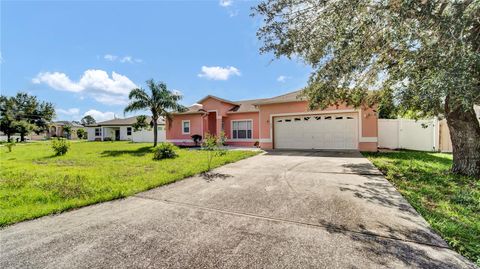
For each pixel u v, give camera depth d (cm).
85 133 4912
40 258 264
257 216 377
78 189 545
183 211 411
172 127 2186
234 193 518
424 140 1291
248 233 316
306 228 325
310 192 503
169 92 1742
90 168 863
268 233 313
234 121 1991
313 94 794
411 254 253
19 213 399
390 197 453
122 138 3688
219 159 1012
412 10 389
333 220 350
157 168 840
